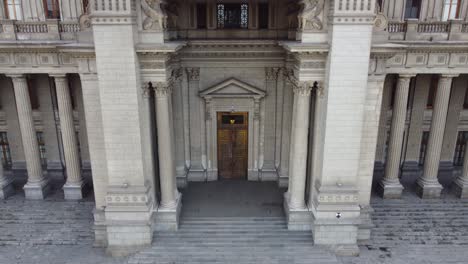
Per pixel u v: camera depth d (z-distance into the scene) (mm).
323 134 22141
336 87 21000
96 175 23594
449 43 25234
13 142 33031
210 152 30594
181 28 27375
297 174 23891
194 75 28406
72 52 21062
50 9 28516
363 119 22562
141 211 22906
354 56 20469
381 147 32344
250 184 30547
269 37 27516
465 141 33094
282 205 27281
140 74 21547
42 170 32094
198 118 29672
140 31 20922
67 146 28672
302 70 21609
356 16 19781
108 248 23656
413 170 32906
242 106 29359
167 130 23047
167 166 23797
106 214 23000
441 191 30625
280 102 28906
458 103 31625
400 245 24766
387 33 21656
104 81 20953
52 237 25609
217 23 27453
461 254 24109
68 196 29844
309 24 20922
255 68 28344
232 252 23359
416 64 26141
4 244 25062
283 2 26672
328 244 23688
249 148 30453
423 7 28141
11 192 30750
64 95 27281
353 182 22719
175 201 25125
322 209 22953
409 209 28203
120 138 21953
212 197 28438
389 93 30922
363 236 24875
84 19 21484
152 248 23609
